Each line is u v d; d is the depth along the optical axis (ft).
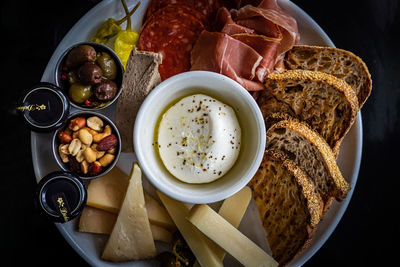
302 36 1.28
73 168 1.12
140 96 1.15
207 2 1.27
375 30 1.44
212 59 1.17
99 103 1.17
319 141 1.13
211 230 1.10
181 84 1.09
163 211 1.17
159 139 1.11
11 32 1.39
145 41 1.22
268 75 1.17
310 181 1.16
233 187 1.03
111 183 1.16
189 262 1.15
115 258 1.14
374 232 1.41
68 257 1.38
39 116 1.08
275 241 1.20
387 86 1.43
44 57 1.40
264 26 1.21
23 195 1.38
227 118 1.09
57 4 1.39
